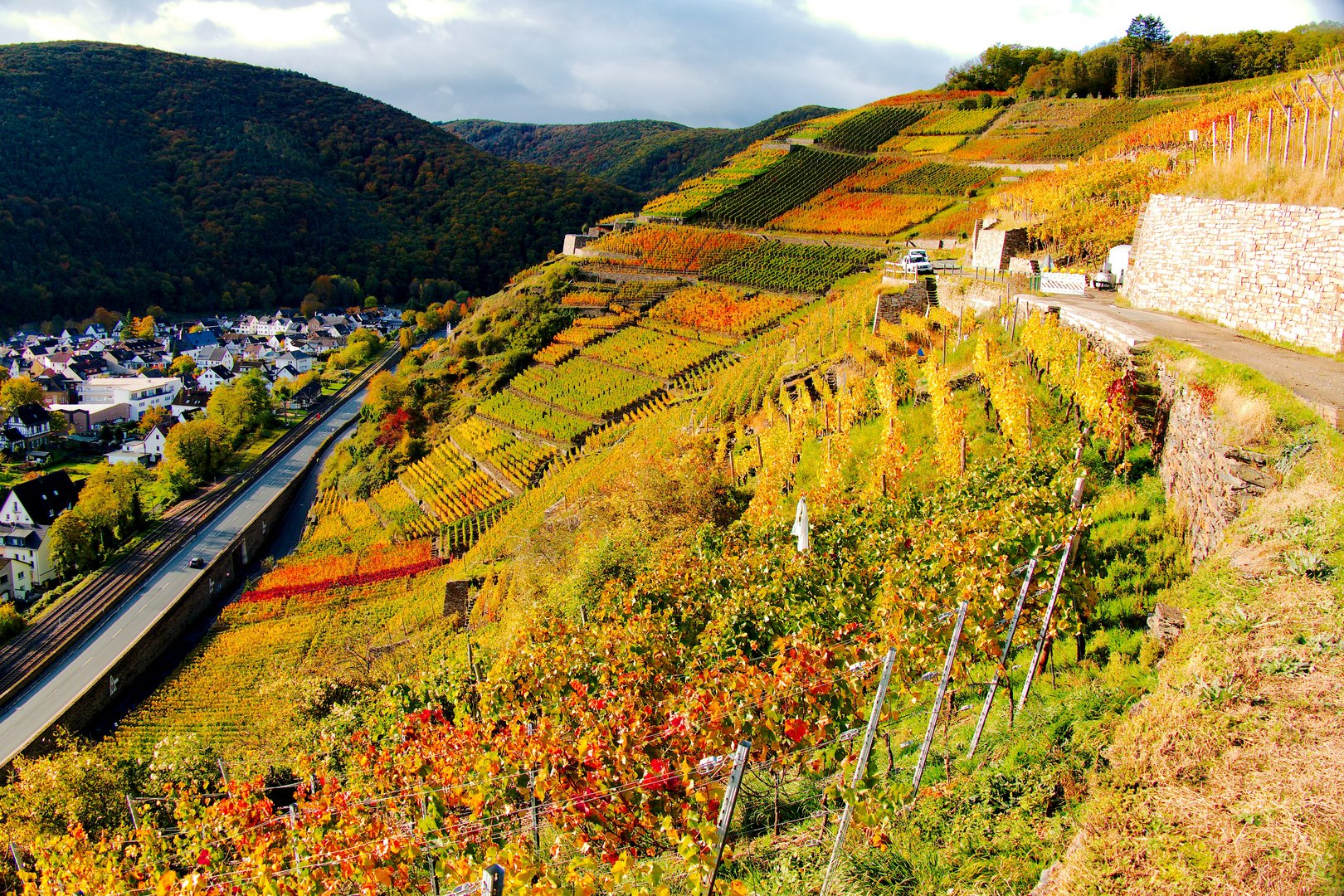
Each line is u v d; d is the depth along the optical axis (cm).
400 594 5050
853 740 1251
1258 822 732
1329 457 1217
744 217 10294
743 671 1399
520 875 996
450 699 2153
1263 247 2123
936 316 3941
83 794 2445
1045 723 1095
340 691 2997
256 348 15375
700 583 2072
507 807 1295
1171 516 1537
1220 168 2706
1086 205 4469
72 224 17238
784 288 7875
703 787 1118
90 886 1630
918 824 988
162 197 19350
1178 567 1385
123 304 16875
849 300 5103
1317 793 736
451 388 8738
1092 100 10769
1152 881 722
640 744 1267
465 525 5834
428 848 1286
